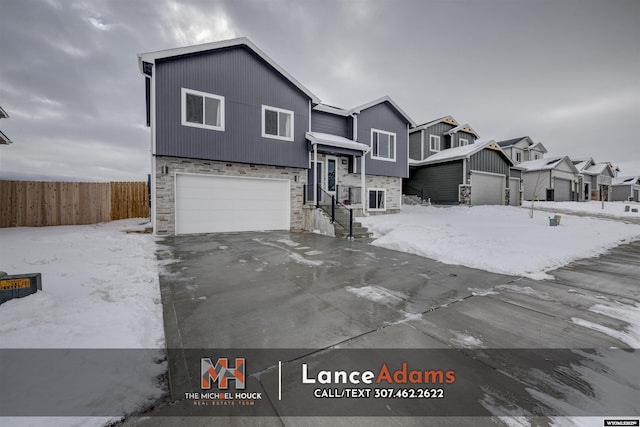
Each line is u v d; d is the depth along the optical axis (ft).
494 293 12.88
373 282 14.46
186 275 15.28
